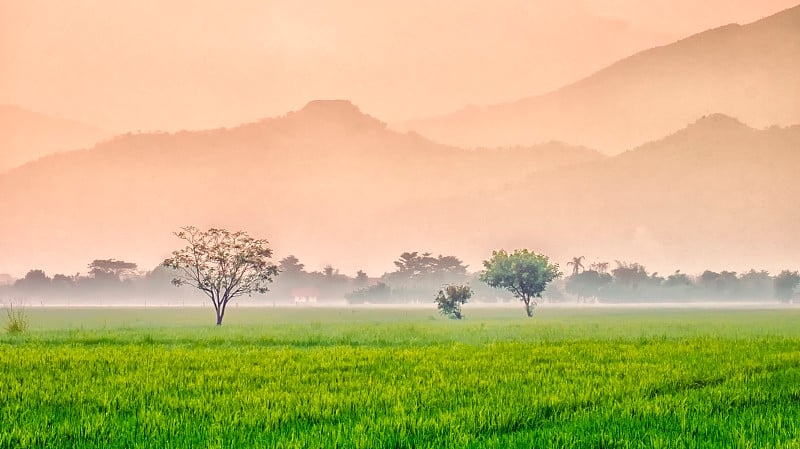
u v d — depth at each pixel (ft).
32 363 75.92
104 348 99.35
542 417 46.55
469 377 65.10
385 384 61.05
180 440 39.42
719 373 67.82
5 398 52.47
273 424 43.86
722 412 47.78
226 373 67.92
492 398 53.01
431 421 43.86
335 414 47.03
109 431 41.47
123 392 55.77
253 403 50.78
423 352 93.35
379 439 39.55
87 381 61.98
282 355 87.66
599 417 45.96
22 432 40.81
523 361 80.59
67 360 79.46
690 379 63.52
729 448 37.50
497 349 98.89
